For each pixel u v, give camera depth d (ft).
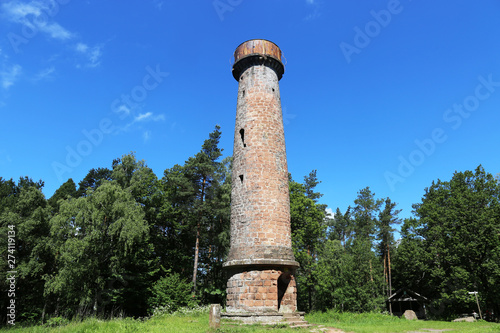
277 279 55.93
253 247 56.95
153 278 116.37
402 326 73.36
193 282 106.63
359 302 108.47
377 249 148.77
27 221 93.35
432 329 67.41
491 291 103.96
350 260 115.85
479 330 63.77
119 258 92.89
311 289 142.20
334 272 118.42
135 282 103.81
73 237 88.07
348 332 52.26
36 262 90.84
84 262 85.20
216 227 124.77
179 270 126.62
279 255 57.00
